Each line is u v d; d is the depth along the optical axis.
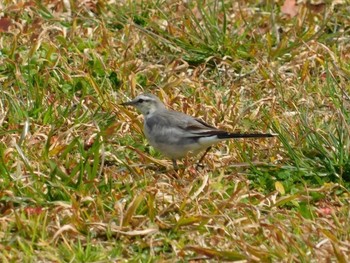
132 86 15.14
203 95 15.07
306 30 17.08
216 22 16.67
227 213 11.67
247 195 12.13
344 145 13.13
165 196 12.02
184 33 16.48
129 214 11.30
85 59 15.77
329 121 13.98
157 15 17.19
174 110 14.46
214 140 12.76
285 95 15.16
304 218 11.66
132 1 17.47
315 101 14.96
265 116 14.28
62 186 11.80
